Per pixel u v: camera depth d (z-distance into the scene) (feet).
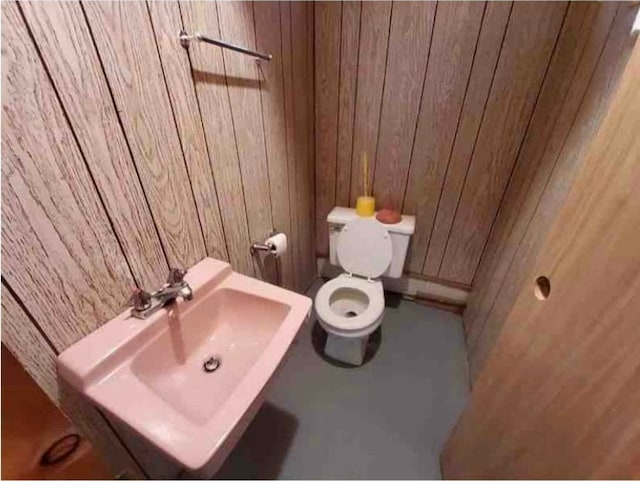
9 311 2.00
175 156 2.99
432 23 4.77
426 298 7.12
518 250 4.41
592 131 3.03
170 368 3.05
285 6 4.37
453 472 3.87
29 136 1.91
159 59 2.64
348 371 5.65
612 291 1.78
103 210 2.44
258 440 4.63
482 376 3.18
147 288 2.99
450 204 6.02
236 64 3.57
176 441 2.07
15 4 1.73
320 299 5.57
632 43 2.63
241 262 4.46
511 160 5.29
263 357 2.68
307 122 5.79
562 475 2.12
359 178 6.42
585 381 1.95
